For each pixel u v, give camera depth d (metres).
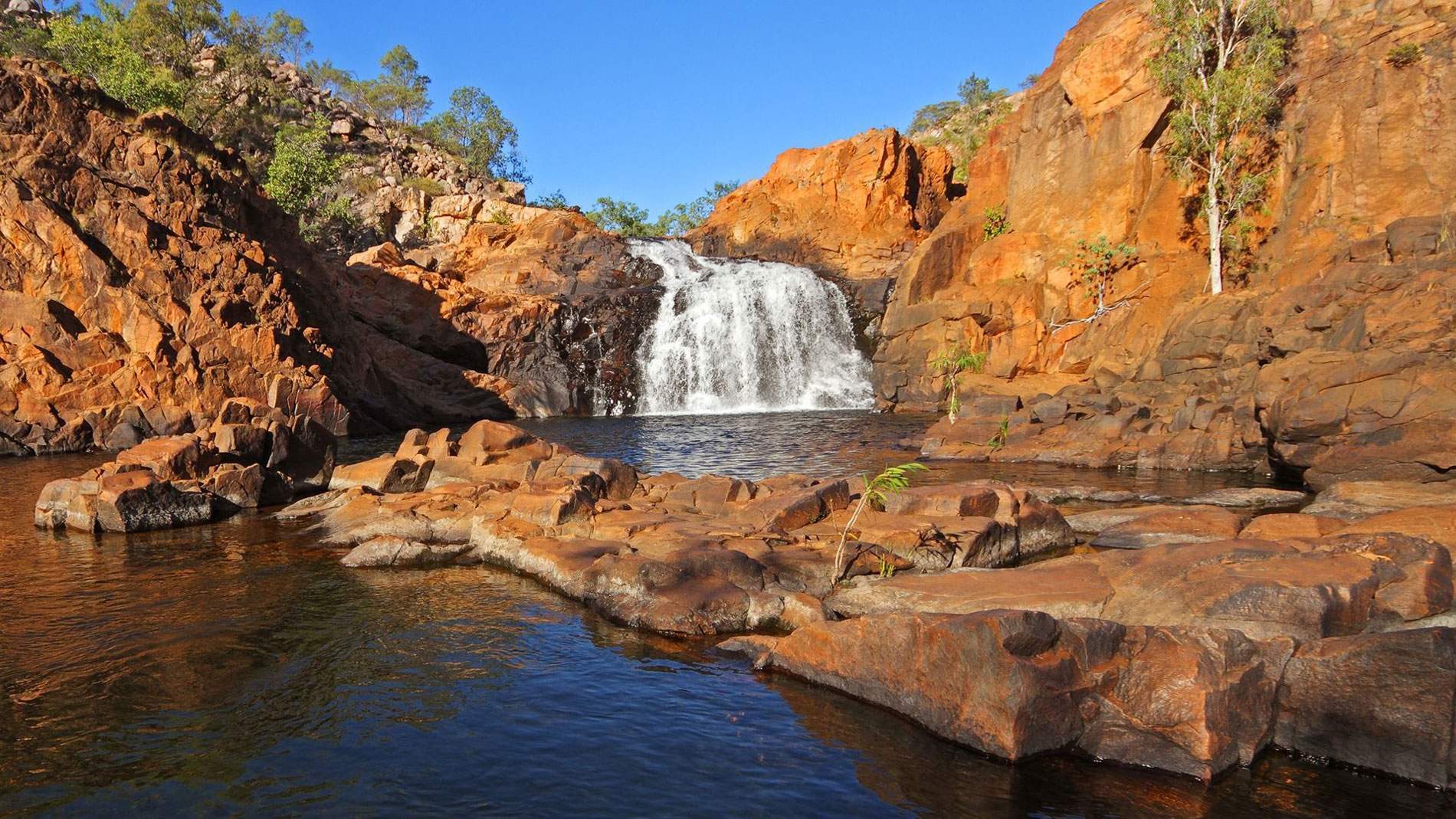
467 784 6.93
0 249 30.11
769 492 16.45
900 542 12.55
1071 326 40.75
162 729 7.95
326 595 12.13
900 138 65.31
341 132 82.50
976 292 44.72
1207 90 35.81
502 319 49.19
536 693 8.73
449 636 10.45
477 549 14.46
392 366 44.06
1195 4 37.66
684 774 7.06
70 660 9.65
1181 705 7.04
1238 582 8.70
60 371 29.44
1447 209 29.45
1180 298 36.41
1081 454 25.34
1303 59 36.44
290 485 20.08
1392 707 6.87
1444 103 30.78
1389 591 8.54
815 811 6.46
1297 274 31.94
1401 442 17.62
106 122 34.72
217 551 14.76
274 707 8.42
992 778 6.91
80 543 15.31
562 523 14.52
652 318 51.97
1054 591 10.06
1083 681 7.45
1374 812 6.39
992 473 23.69
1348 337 21.92
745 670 9.27
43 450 27.88
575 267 57.75
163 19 70.56
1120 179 41.81
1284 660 7.53
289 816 6.47
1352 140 32.91
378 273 48.62
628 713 8.23
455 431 39.84
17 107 32.72
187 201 35.81
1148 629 7.63
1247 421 23.75
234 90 77.56
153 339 30.88
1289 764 7.13
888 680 8.22
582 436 34.84
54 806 6.60
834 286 54.59
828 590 11.34
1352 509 15.73
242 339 32.78
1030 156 47.50
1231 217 37.41
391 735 7.80
